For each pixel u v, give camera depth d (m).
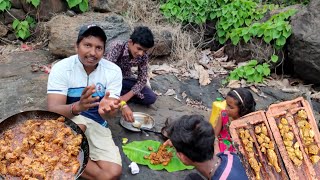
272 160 1.23
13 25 2.40
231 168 0.99
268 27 2.25
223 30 2.47
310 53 2.16
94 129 1.50
